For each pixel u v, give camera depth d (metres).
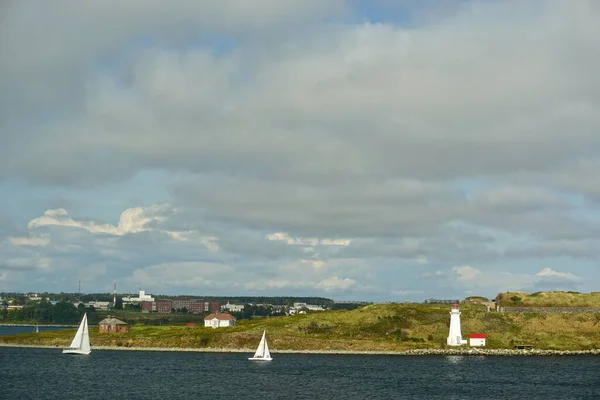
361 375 158.38
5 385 137.88
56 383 141.75
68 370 167.75
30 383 141.50
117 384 140.62
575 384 145.25
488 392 132.75
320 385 140.25
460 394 130.00
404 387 138.38
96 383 142.25
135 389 133.00
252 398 122.50
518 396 128.25
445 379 151.75
